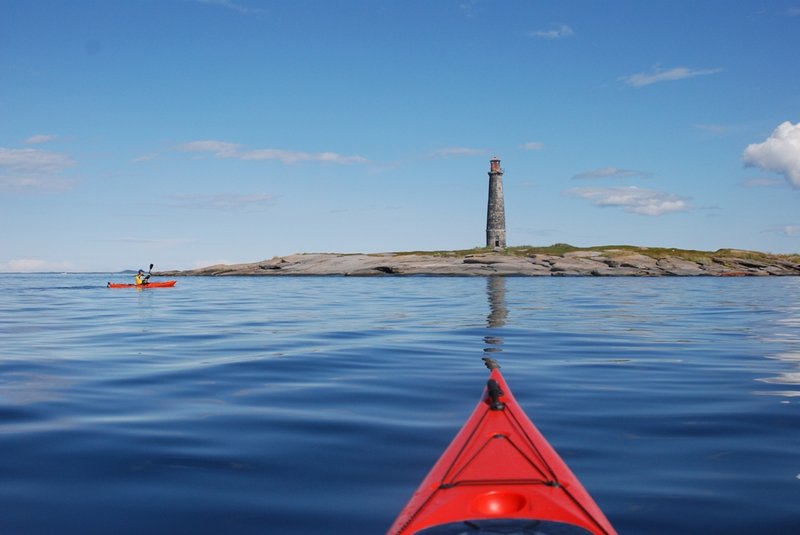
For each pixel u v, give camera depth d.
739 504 4.71
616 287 46.25
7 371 10.26
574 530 3.94
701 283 55.00
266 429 6.77
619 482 5.15
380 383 9.28
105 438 6.43
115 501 4.84
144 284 49.53
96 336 15.38
